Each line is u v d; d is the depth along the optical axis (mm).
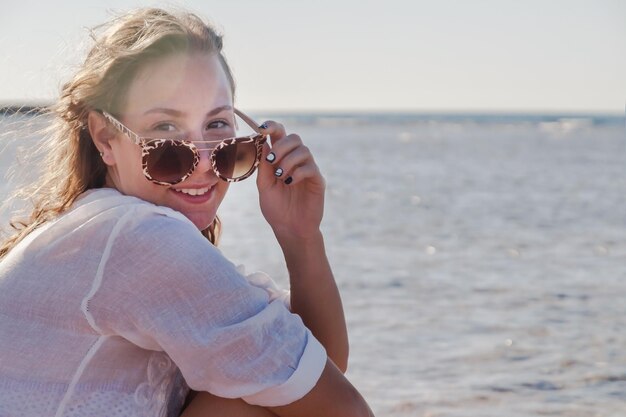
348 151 67625
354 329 7172
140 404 1894
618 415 4895
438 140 107812
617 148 76625
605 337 6930
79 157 2199
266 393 1843
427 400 5176
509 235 15055
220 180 2199
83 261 1870
